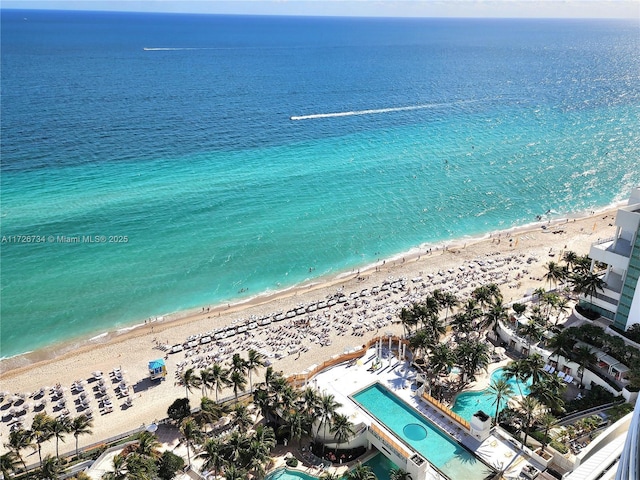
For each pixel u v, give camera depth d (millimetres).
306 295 112688
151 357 93375
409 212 151000
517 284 112625
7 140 195125
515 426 70750
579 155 197000
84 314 106188
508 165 187125
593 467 54094
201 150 195625
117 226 137500
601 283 86062
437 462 64875
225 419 76312
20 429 73750
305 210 150500
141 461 61906
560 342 80375
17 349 96625
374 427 67938
